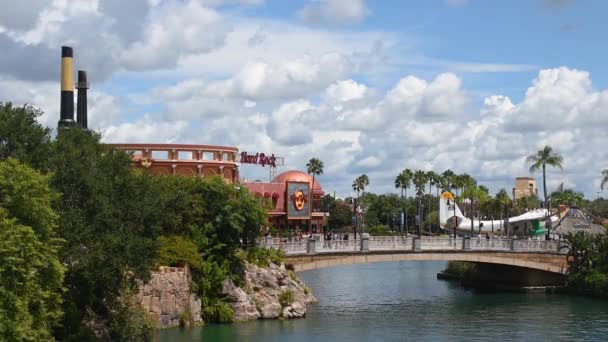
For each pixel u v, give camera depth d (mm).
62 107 89875
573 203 178375
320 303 89250
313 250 81938
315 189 157125
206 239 69750
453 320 75750
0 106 48406
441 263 179625
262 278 73688
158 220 54625
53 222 42688
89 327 50469
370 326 71188
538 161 136500
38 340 39031
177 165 97562
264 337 62531
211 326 66188
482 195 173000
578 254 98688
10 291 36281
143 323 55188
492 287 109062
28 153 48125
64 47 90000
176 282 64625
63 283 47719
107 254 48344
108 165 52469
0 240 36031
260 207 72562
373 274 140500
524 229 142750
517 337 66562
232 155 103875
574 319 76375
